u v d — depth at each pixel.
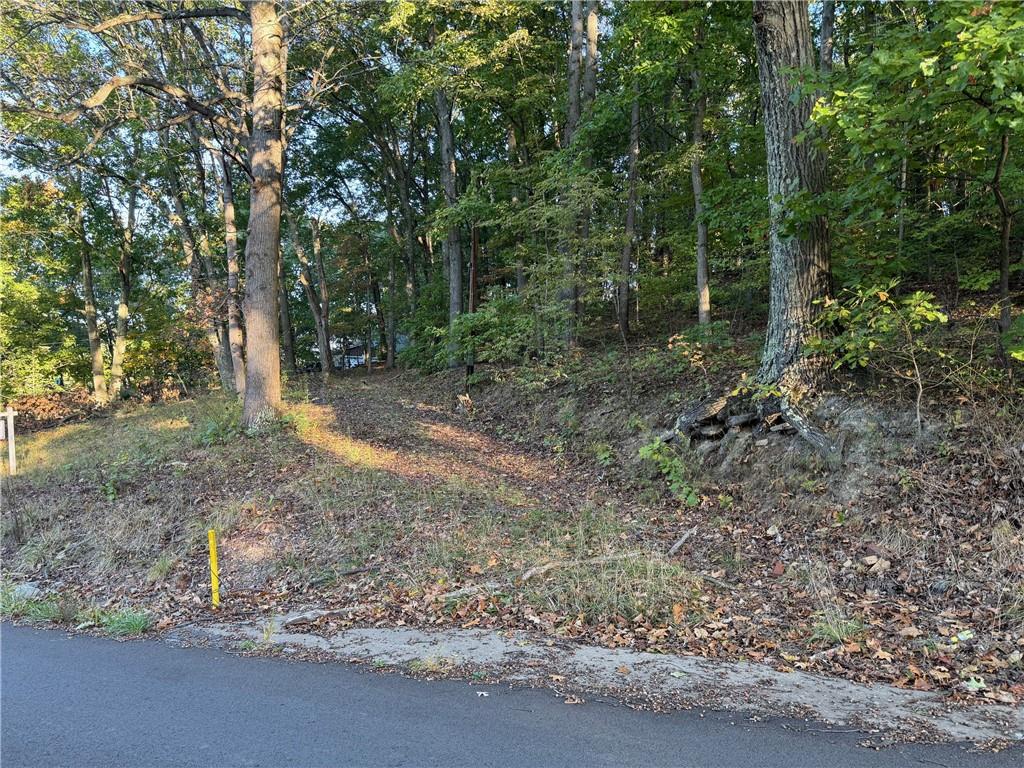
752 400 8.39
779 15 7.53
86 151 11.17
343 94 22.73
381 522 7.76
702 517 7.57
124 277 24.27
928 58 4.85
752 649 4.58
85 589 7.11
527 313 14.38
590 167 15.61
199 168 19.80
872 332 7.08
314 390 20.83
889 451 6.86
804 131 6.18
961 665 4.15
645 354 12.88
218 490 9.22
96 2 11.26
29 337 24.09
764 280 12.41
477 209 15.38
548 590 5.80
